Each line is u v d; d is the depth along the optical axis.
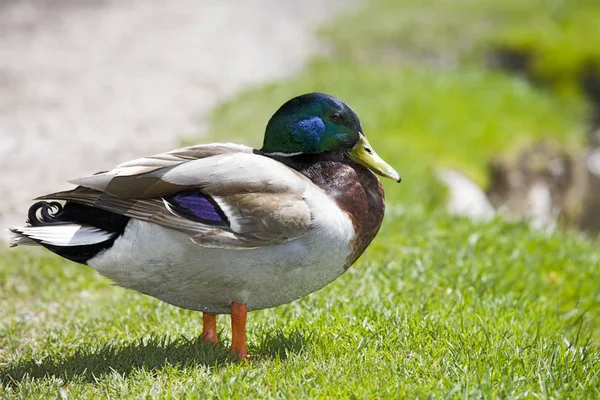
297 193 7.49
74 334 9.14
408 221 13.59
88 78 25.41
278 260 7.43
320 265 7.62
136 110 22.52
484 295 10.59
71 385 7.33
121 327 9.28
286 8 37.59
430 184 18.91
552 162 23.72
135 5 36.59
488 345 8.15
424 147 21.77
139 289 7.70
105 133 20.39
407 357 7.82
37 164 17.77
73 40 30.06
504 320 9.38
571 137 25.70
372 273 10.90
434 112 24.00
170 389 7.12
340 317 8.98
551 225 14.47
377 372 7.39
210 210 7.29
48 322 9.85
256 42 31.34
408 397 6.87
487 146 23.19
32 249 12.65
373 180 8.30
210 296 7.74
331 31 33.56
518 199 22.52
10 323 9.84
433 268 11.40
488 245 12.77
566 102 29.61
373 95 24.81
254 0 38.94
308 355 7.84
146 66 27.11
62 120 21.25
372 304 9.47
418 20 35.38
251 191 7.38
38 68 26.12
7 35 30.30
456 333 8.46
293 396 6.85
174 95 24.16
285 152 8.23
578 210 23.19
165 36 31.30
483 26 34.84
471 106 25.36
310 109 8.18
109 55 28.23
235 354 7.87
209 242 7.15
